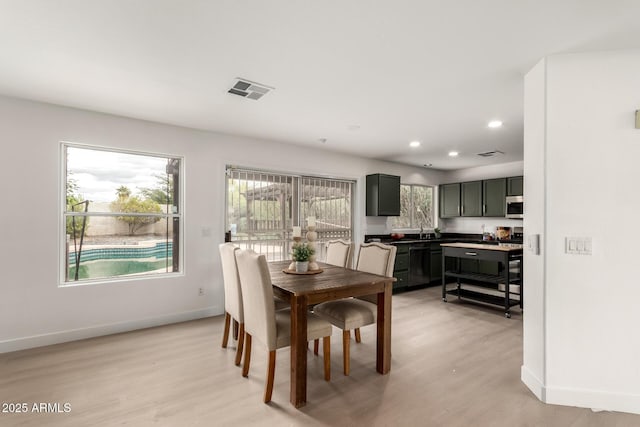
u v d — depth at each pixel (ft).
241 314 8.80
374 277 8.91
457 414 6.67
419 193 22.53
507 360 9.24
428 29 6.12
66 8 5.48
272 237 15.07
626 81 6.71
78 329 10.57
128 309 11.47
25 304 9.79
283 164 15.24
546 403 7.04
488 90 8.98
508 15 5.66
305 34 6.31
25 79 8.35
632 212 6.66
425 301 15.93
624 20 5.74
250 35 6.35
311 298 7.30
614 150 6.73
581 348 6.93
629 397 6.72
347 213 18.21
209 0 5.29
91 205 11.21
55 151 10.23
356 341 10.74
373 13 5.64
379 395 7.39
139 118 11.53
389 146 15.79
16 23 5.91
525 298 7.89
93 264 11.26
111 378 8.06
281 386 7.80
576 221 6.91
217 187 13.38
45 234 10.09
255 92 9.20
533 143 7.52
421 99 9.69
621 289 6.73
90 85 8.71
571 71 6.94
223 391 7.52
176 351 9.71
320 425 6.31
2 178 9.48
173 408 6.83
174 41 6.56
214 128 12.76
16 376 8.13
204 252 13.05
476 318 13.16
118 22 5.91
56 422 6.33
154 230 12.39
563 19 5.76
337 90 9.04
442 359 9.31
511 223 20.10
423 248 19.08
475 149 16.29
